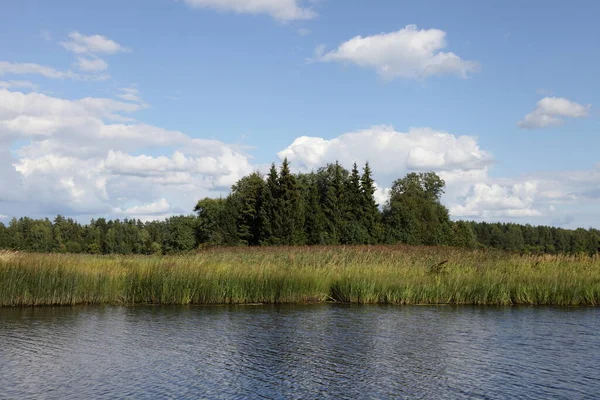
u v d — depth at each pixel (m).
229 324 17.88
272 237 66.25
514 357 13.47
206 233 82.62
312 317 19.53
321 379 11.37
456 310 21.62
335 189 73.25
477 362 12.92
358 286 24.08
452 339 15.59
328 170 86.25
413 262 30.09
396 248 39.34
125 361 12.73
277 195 68.62
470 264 28.91
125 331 16.50
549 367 12.48
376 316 19.84
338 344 14.83
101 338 15.41
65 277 22.17
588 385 11.11
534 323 18.45
